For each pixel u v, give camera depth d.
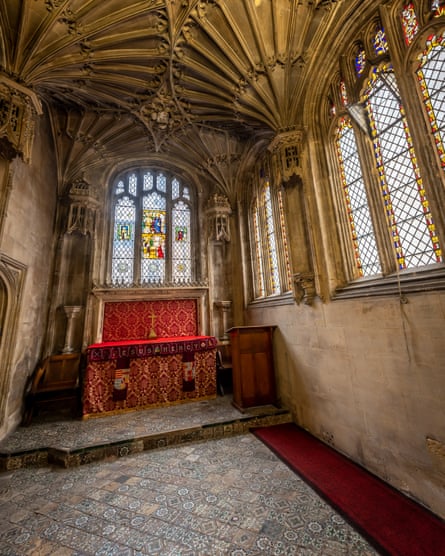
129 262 8.16
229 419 5.05
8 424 4.55
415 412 3.06
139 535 2.58
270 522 2.71
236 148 8.40
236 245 8.82
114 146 7.88
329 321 4.51
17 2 4.07
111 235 8.05
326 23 4.77
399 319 3.31
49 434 4.57
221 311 8.32
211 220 8.77
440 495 2.73
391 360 3.38
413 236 3.45
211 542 2.48
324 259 4.72
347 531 2.56
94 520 2.79
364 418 3.72
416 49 3.42
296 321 5.40
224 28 5.04
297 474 3.56
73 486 3.41
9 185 4.21
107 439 4.34
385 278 3.67
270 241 7.39
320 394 4.62
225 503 3.02
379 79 4.06
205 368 6.49
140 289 7.59
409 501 2.96
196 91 6.36
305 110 5.46
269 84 5.68
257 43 5.16
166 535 2.58
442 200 2.99
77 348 6.85
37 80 4.79
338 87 5.00
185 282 8.09
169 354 6.22
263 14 4.86
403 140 3.63
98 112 6.88
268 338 6.07
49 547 2.46
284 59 5.29
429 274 3.02
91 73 5.52
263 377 5.83
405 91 3.47
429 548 2.32
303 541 2.46
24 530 2.66
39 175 5.91
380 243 3.84
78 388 5.69
